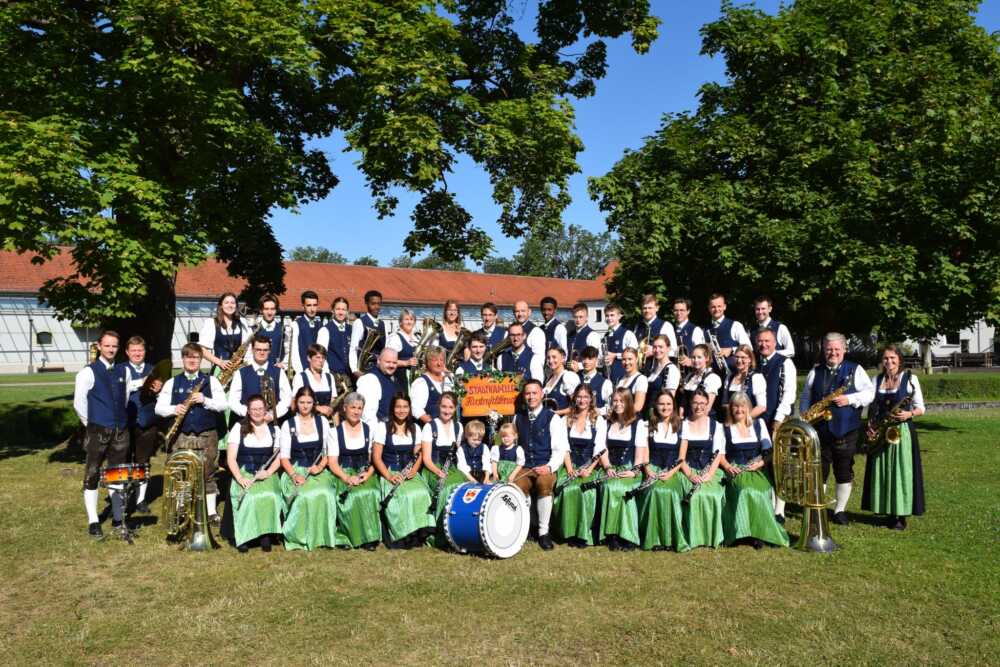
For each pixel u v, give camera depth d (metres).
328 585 5.79
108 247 9.66
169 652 4.58
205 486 7.35
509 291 59.16
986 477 10.01
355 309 49.06
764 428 7.25
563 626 4.90
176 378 7.58
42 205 9.45
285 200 12.31
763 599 5.37
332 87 13.04
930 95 12.92
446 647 4.59
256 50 10.84
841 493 7.58
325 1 12.23
